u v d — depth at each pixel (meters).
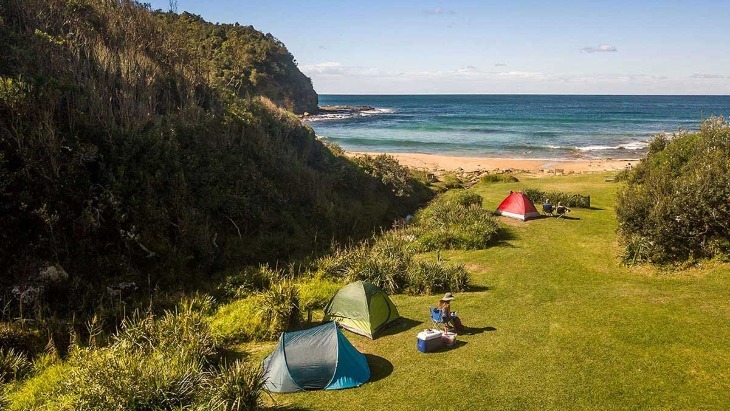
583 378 11.30
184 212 20.55
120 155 20.17
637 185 25.42
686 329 13.27
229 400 9.47
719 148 21.55
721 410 9.80
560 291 17.30
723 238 17.73
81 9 28.59
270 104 35.47
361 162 36.59
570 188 36.78
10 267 15.85
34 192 17.33
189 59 32.41
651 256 18.75
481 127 101.44
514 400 10.56
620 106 196.00
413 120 122.44
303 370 11.45
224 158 24.78
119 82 24.03
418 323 15.27
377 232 28.16
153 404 9.15
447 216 27.39
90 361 10.70
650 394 10.51
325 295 17.38
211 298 17.23
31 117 18.77
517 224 27.06
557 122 111.88
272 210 24.69
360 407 10.55
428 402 10.62
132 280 17.89
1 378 11.41
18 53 20.89
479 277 19.34
